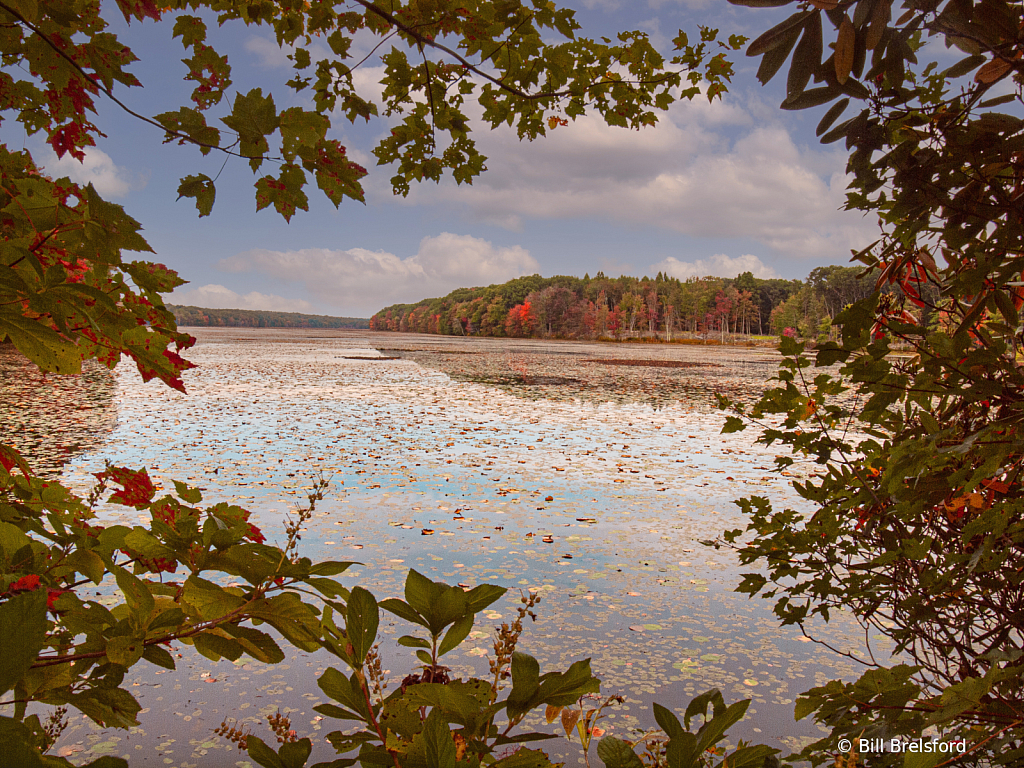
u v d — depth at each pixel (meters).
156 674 2.90
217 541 0.78
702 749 0.63
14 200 0.86
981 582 1.32
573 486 6.70
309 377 20.25
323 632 0.73
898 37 0.85
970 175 1.00
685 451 8.86
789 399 1.43
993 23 0.82
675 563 4.40
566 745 2.34
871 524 1.49
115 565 0.98
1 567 0.84
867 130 0.98
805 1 0.80
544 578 4.07
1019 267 1.04
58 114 1.31
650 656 3.07
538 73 1.84
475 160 2.01
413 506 5.76
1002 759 1.01
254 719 2.52
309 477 6.78
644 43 1.87
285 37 1.62
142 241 0.94
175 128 1.01
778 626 3.43
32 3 1.00
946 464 1.21
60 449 7.89
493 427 10.77
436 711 0.56
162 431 9.51
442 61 1.78
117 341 1.10
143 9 1.18
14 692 0.71
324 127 1.09
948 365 1.11
